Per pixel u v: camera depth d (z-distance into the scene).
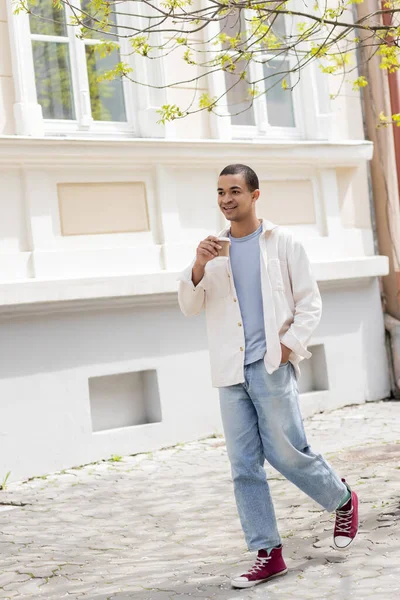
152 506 6.98
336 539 5.08
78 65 9.12
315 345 10.77
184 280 4.85
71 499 7.41
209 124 10.09
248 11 10.24
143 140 9.16
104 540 6.09
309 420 10.35
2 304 8.05
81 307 8.69
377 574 4.71
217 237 4.80
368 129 11.52
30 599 4.89
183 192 9.70
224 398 4.88
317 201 10.97
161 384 9.28
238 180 4.80
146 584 4.98
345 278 10.87
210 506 6.82
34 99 8.67
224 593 4.68
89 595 4.86
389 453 7.88
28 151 8.45
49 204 8.69
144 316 9.21
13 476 8.17
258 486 4.83
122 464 8.65
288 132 10.92
